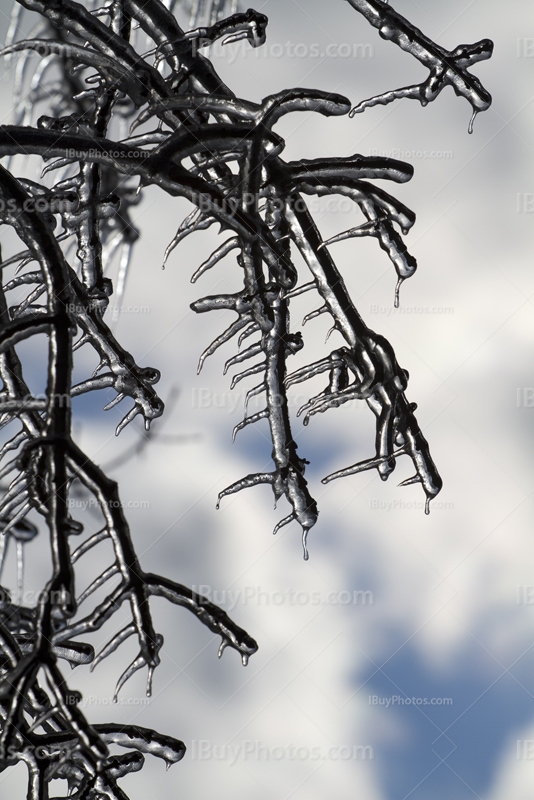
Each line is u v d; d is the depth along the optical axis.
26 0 1.92
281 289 1.93
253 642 1.86
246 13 1.94
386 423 1.99
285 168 1.94
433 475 2.00
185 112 1.95
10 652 1.88
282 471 1.99
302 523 2.00
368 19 1.95
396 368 1.99
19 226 1.86
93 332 1.96
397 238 1.97
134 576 1.83
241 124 1.91
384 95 1.96
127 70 1.92
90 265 1.96
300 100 1.91
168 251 1.93
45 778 1.85
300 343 1.98
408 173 1.95
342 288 1.98
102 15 1.97
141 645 1.83
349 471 2.00
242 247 1.92
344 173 1.95
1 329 1.83
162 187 1.90
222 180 1.96
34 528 2.00
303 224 1.97
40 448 1.82
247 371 1.99
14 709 1.80
